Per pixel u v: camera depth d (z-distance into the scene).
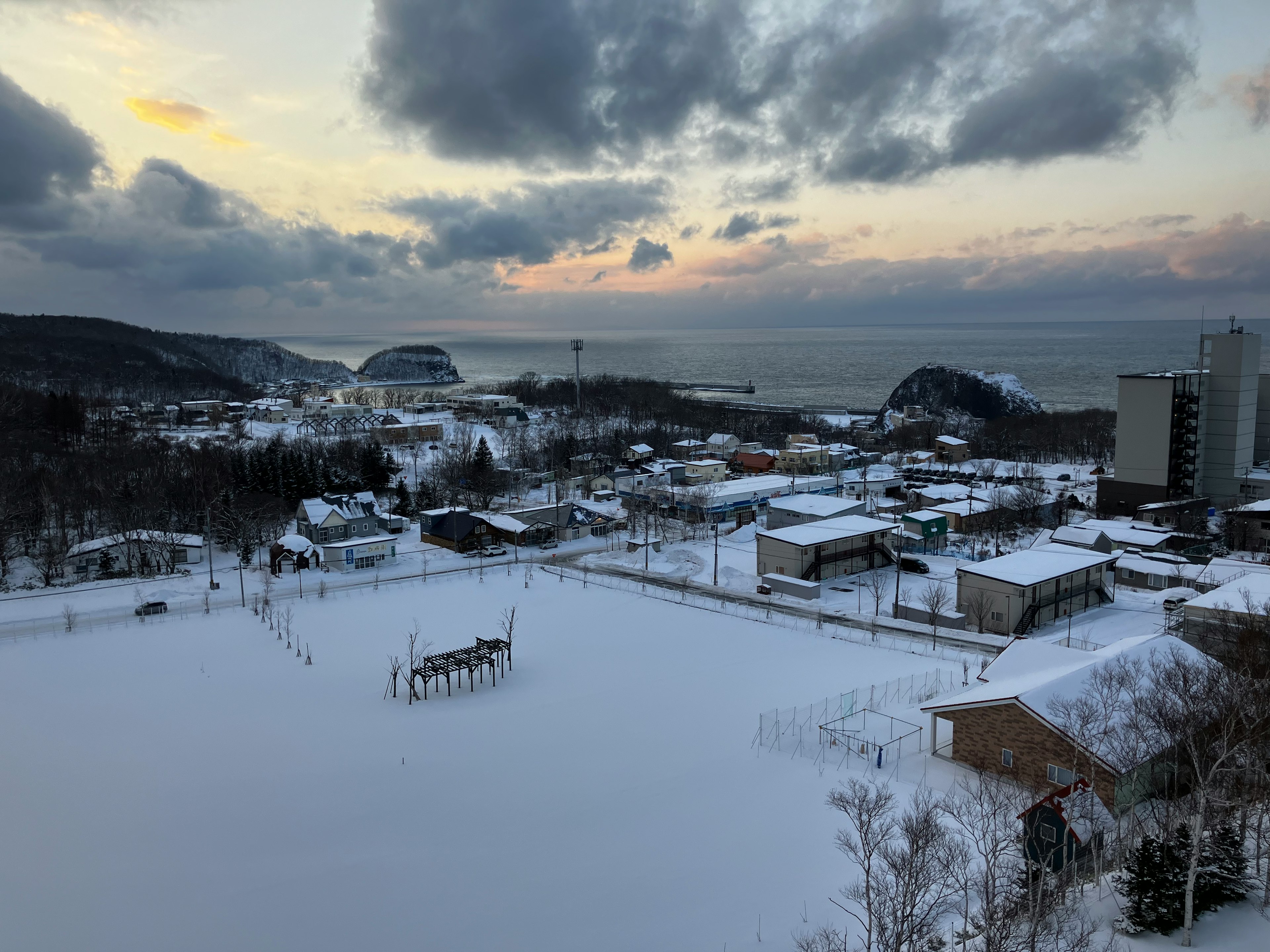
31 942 33.94
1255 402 124.62
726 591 91.81
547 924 34.22
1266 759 36.78
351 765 51.00
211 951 33.19
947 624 77.75
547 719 57.81
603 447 197.00
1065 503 124.00
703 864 38.41
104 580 95.38
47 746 53.84
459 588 93.50
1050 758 42.25
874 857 37.06
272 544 106.50
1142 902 28.72
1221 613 58.41
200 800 46.56
